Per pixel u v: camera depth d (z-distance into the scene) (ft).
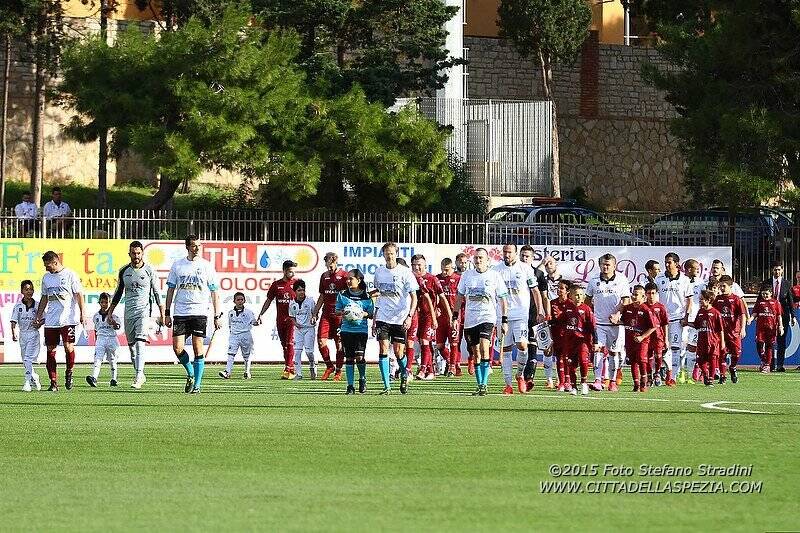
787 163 444.96
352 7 499.92
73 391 264.11
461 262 336.29
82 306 267.59
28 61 516.32
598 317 281.54
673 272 310.45
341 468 141.90
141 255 269.85
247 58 451.53
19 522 110.93
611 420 195.00
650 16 590.14
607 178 655.35
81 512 115.65
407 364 313.32
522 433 175.42
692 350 321.32
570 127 649.61
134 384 272.92
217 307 260.62
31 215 426.51
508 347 259.60
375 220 398.21
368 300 261.44
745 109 441.68
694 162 447.01
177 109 458.50
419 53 506.07
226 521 110.63
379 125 451.94
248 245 385.50
